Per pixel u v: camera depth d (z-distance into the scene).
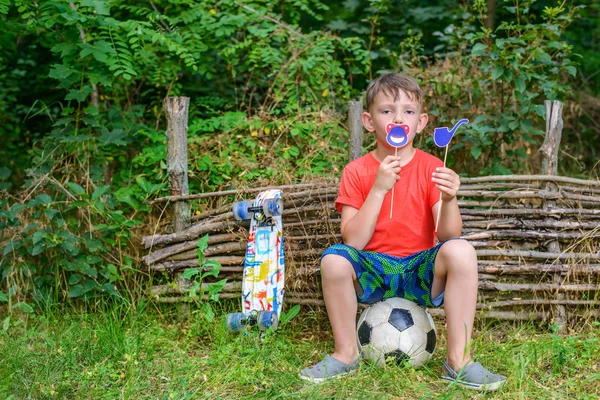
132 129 4.77
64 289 4.18
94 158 4.60
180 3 5.23
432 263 3.00
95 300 4.02
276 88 5.05
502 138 4.64
